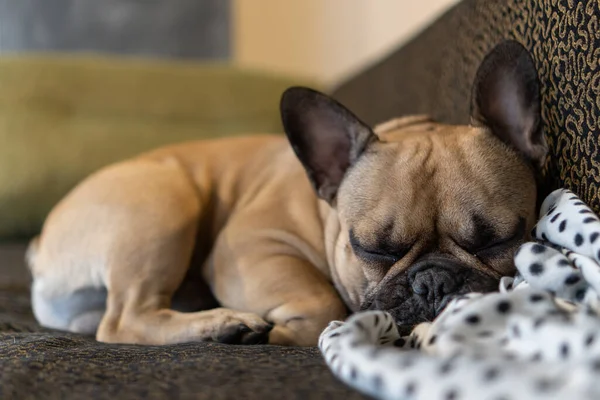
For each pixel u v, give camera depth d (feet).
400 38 3.95
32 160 4.02
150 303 2.37
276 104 4.75
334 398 1.46
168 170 2.68
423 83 2.97
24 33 5.28
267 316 2.32
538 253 1.76
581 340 1.41
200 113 4.57
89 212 2.51
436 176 2.08
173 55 5.48
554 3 2.06
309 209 2.52
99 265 2.44
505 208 2.02
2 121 4.11
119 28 5.40
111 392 1.56
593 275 1.66
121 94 4.45
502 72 2.17
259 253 2.43
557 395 1.26
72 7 5.32
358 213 2.16
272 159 2.83
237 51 5.57
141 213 2.44
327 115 2.35
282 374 1.58
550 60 2.09
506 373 1.31
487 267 2.01
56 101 4.29
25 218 3.99
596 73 1.89
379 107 3.48
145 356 1.82
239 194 2.78
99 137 4.23
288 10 5.44
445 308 1.84
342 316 2.26
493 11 2.43
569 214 1.84
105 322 2.36
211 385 1.54
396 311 2.00
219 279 2.47
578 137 1.97
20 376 1.64
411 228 2.04
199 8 5.49
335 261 2.34
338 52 5.07
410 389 1.36
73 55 4.65
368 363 1.43
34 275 2.66
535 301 1.58
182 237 2.46
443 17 2.86
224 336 2.19
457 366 1.36
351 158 2.33
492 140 2.16
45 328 2.50
